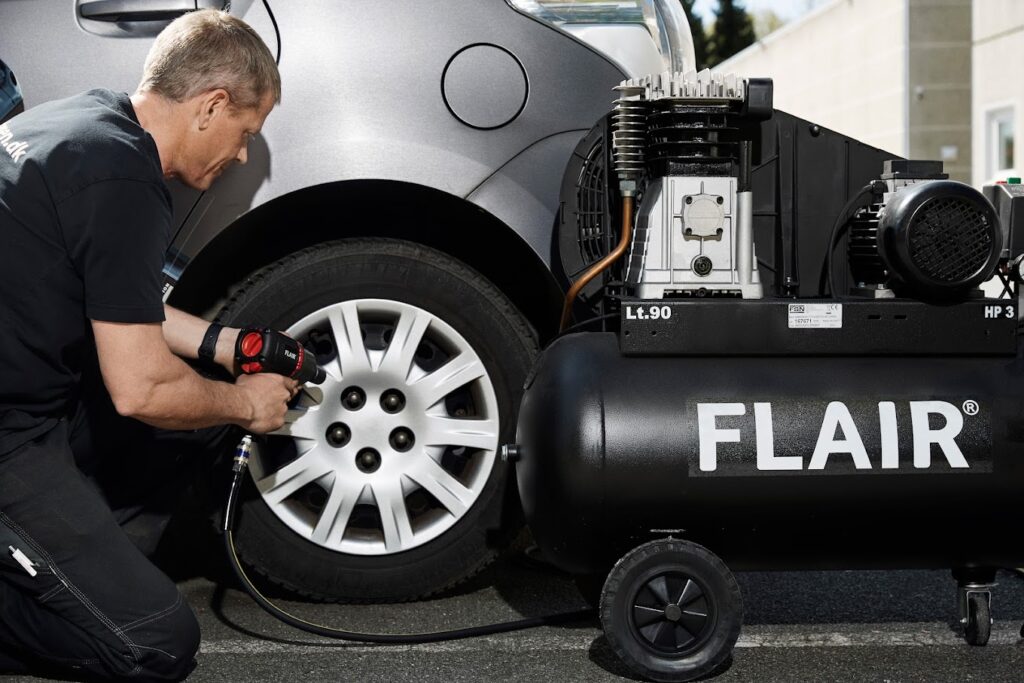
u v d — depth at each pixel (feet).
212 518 9.02
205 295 9.35
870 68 44.57
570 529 7.43
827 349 7.63
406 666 7.87
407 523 9.03
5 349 6.77
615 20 9.22
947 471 7.47
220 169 7.59
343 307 8.98
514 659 8.00
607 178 8.36
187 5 9.03
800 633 8.48
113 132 6.79
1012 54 38.27
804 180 8.51
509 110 8.99
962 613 8.16
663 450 7.30
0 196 6.66
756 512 7.42
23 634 7.07
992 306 7.72
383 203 9.29
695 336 7.55
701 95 7.90
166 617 6.95
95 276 6.64
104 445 8.11
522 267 9.29
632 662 7.34
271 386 7.83
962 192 7.63
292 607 9.23
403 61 8.99
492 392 9.07
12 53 8.99
